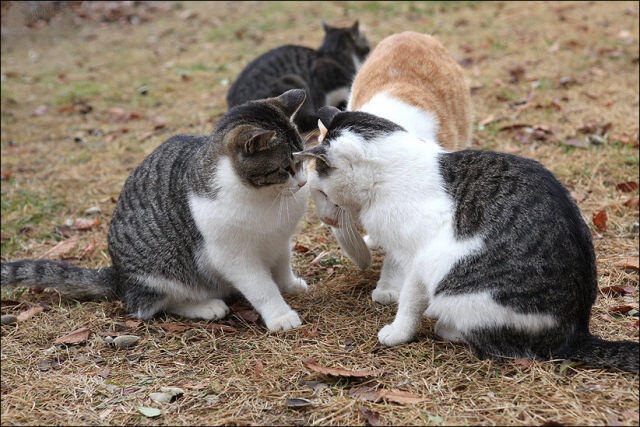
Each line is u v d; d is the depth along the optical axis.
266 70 6.21
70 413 2.65
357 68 6.77
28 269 3.68
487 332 2.72
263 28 10.66
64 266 3.72
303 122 5.99
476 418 2.39
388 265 3.52
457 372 2.74
